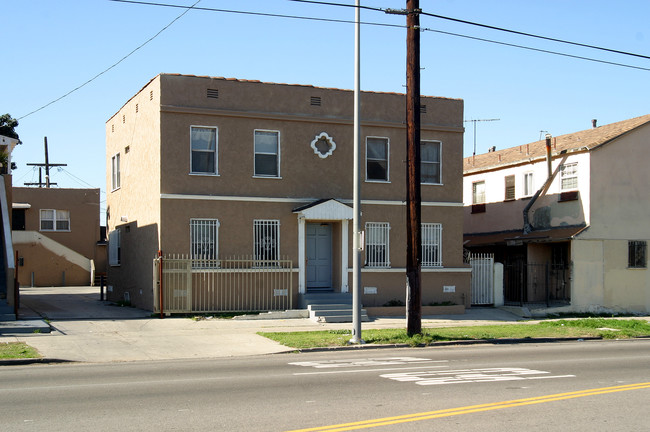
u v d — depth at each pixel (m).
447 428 8.05
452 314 24.53
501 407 9.27
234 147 22.88
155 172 22.42
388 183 24.77
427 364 13.73
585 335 20.02
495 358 14.88
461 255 25.64
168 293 21.66
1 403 9.47
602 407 9.32
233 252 22.69
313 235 24.17
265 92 23.31
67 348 15.89
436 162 25.56
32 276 42.19
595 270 26.75
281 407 9.21
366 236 24.34
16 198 43.25
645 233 27.66
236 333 18.80
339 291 23.78
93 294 33.19
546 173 29.22
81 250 44.56
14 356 14.34
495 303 26.52
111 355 15.30
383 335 18.45
